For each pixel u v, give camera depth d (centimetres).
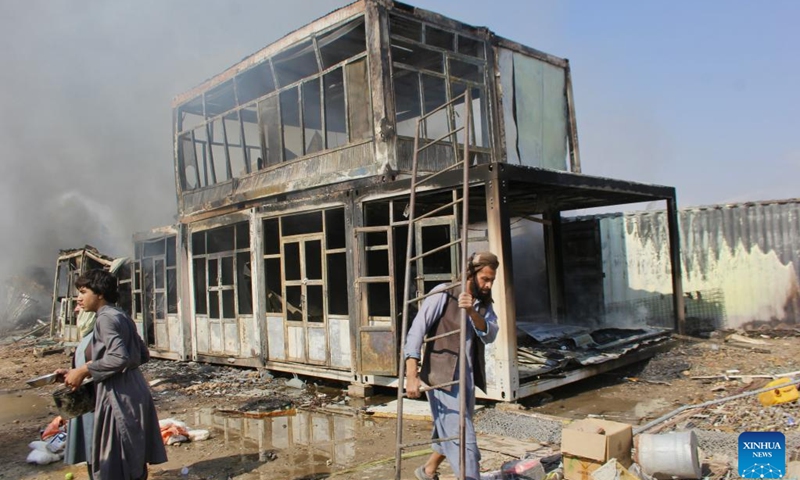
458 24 1046
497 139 1098
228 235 1160
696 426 573
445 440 359
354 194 858
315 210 924
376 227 832
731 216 1280
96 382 397
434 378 370
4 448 641
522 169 730
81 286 410
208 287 1186
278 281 1065
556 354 788
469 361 368
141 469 405
